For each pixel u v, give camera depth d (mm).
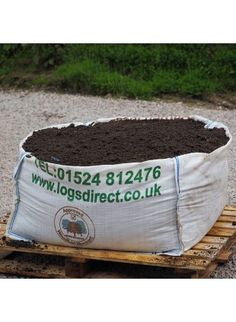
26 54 13727
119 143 6828
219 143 6844
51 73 13227
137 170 6148
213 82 12219
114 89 12375
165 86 12227
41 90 12805
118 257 6270
